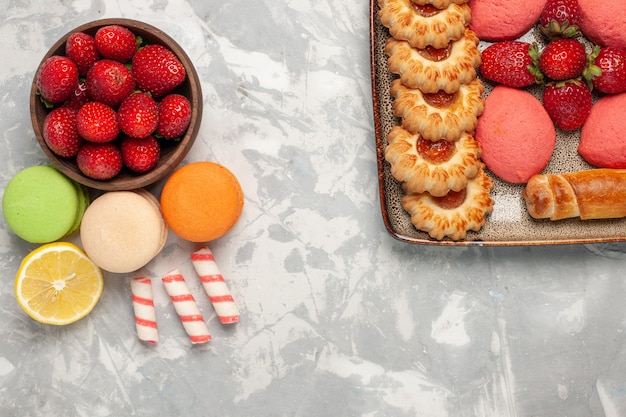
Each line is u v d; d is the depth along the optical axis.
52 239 0.60
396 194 0.61
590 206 0.59
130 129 0.56
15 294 0.60
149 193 0.61
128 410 0.63
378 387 0.64
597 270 0.64
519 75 0.60
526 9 0.60
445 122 0.59
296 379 0.63
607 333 0.64
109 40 0.57
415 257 0.64
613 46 0.60
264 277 0.63
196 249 0.63
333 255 0.63
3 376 0.63
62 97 0.57
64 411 0.63
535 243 0.60
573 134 0.61
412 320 0.64
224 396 0.63
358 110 0.63
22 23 0.63
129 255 0.59
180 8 0.63
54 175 0.59
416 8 0.60
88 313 0.62
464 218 0.60
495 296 0.64
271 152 0.63
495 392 0.64
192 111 0.59
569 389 0.64
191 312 0.61
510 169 0.60
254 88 0.63
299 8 0.64
